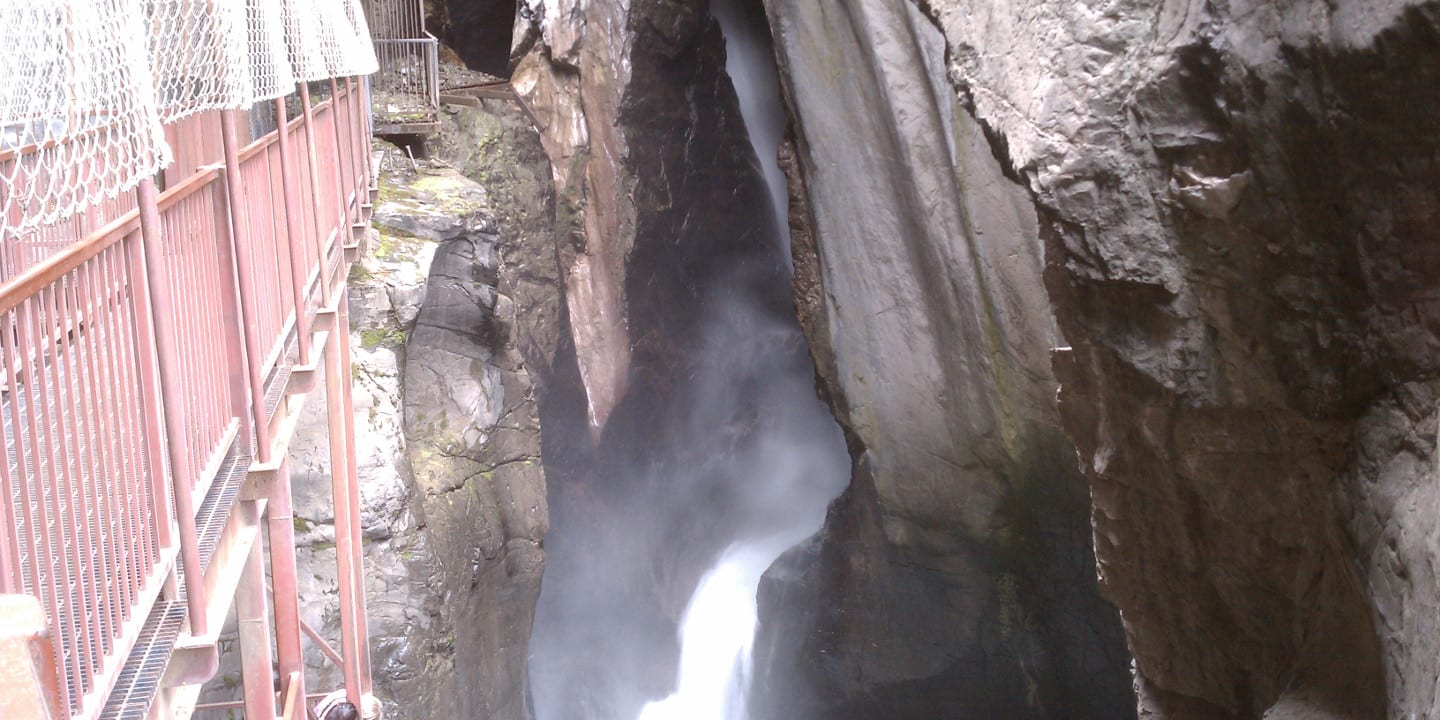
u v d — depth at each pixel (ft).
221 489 16.52
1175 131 16.71
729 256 90.48
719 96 89.04
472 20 96.12
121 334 12.72
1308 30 14.44
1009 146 19.19
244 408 18.06
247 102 18.26
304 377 24.14
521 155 71.36
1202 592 20.62
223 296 17.79
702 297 88.63
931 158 55.88
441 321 53.16
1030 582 59.52
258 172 21.26
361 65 43.65
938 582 62.49
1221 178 16.28
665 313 84.84
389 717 41.63
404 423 49.16
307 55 29.37
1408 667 13.41
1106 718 57.41
